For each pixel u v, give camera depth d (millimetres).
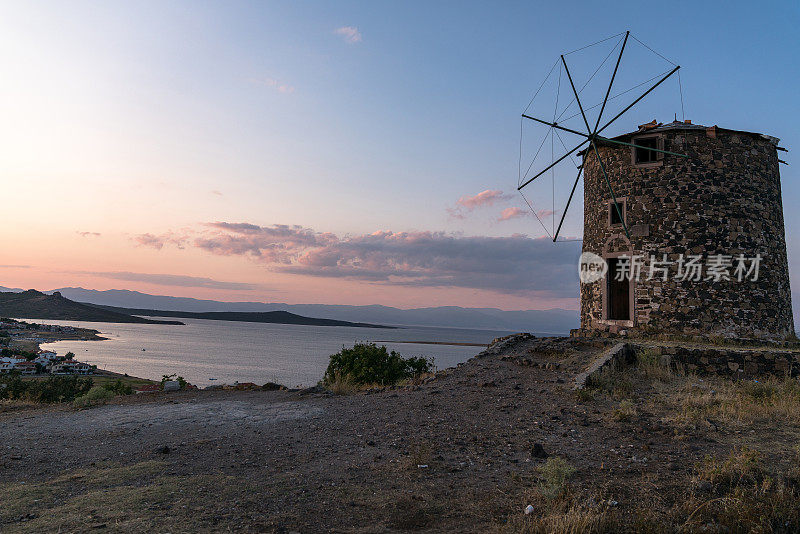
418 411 11664
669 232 19125
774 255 19234
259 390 16641
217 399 14570
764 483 6863
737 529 5809
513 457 8438
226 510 6016
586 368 14891
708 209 18750
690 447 8781
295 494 6641
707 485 6957
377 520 5840
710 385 13445
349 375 18469
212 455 8648
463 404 12227
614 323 20109
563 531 5363
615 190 20719
